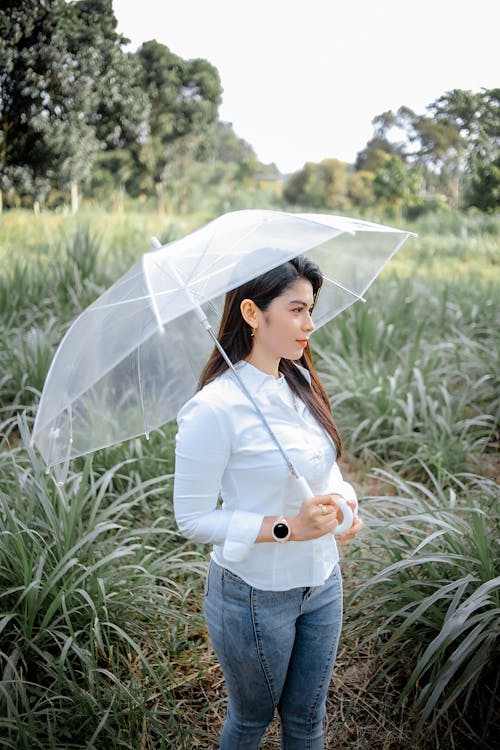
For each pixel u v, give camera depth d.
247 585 1.75
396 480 3.37
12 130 7.98
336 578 1.89
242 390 1.74
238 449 1.70
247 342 1.81
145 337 1.63
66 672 2.62
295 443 1.74
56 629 2.66
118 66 8.55
